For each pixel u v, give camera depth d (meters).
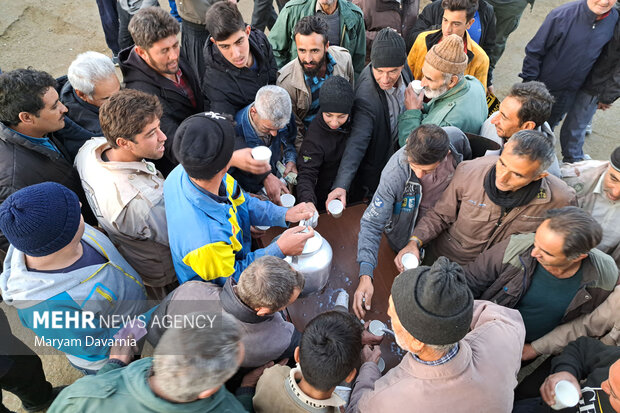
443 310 1.25
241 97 2.78
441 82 2.53
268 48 3.02
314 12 3.51
